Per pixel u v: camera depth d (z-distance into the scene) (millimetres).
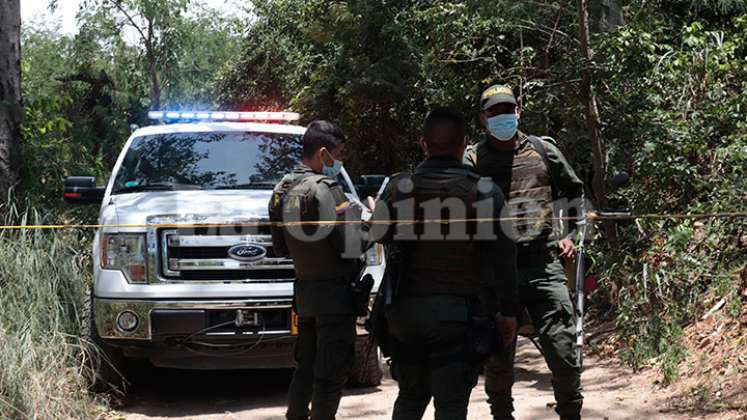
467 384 3838
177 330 6090
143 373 7484
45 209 8219
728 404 5223
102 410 5953
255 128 7676
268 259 6230
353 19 13578
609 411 5453
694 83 7918
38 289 6344
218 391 6863
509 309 3893
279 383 7184
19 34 8797
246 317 6148
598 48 7934
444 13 9578
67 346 6031
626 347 6770
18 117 8625
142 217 6258
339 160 4945
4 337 5629
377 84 13125
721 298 6551
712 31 8805
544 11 9117
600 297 8320
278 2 19062
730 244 6762
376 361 6637
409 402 4016
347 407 6051
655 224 7336
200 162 7191
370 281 4738
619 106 8094
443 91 10484
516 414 5559
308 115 15336
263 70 23188
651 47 7789
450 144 4004
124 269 6188
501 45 9719
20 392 5352
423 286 3883
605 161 8156
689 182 7359
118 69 25953
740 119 7293
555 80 8602
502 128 4703
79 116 16469
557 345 4582
